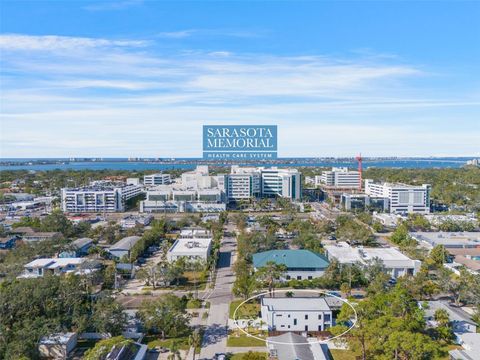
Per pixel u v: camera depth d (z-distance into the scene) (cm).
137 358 8312
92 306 10144
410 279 12781
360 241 19275
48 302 9712
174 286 13538
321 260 14188
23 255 15588
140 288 13350
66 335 9238
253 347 9262
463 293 11312
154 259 16950
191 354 8975
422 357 7394
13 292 9781
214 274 14875
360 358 8644
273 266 12625
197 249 16338
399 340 7569
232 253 18012
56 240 17550
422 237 19638
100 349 8256
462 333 9556
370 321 8594
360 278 13150
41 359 8900
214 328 10275
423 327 9256
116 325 9475
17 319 9362
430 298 12125
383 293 10638
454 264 15238
